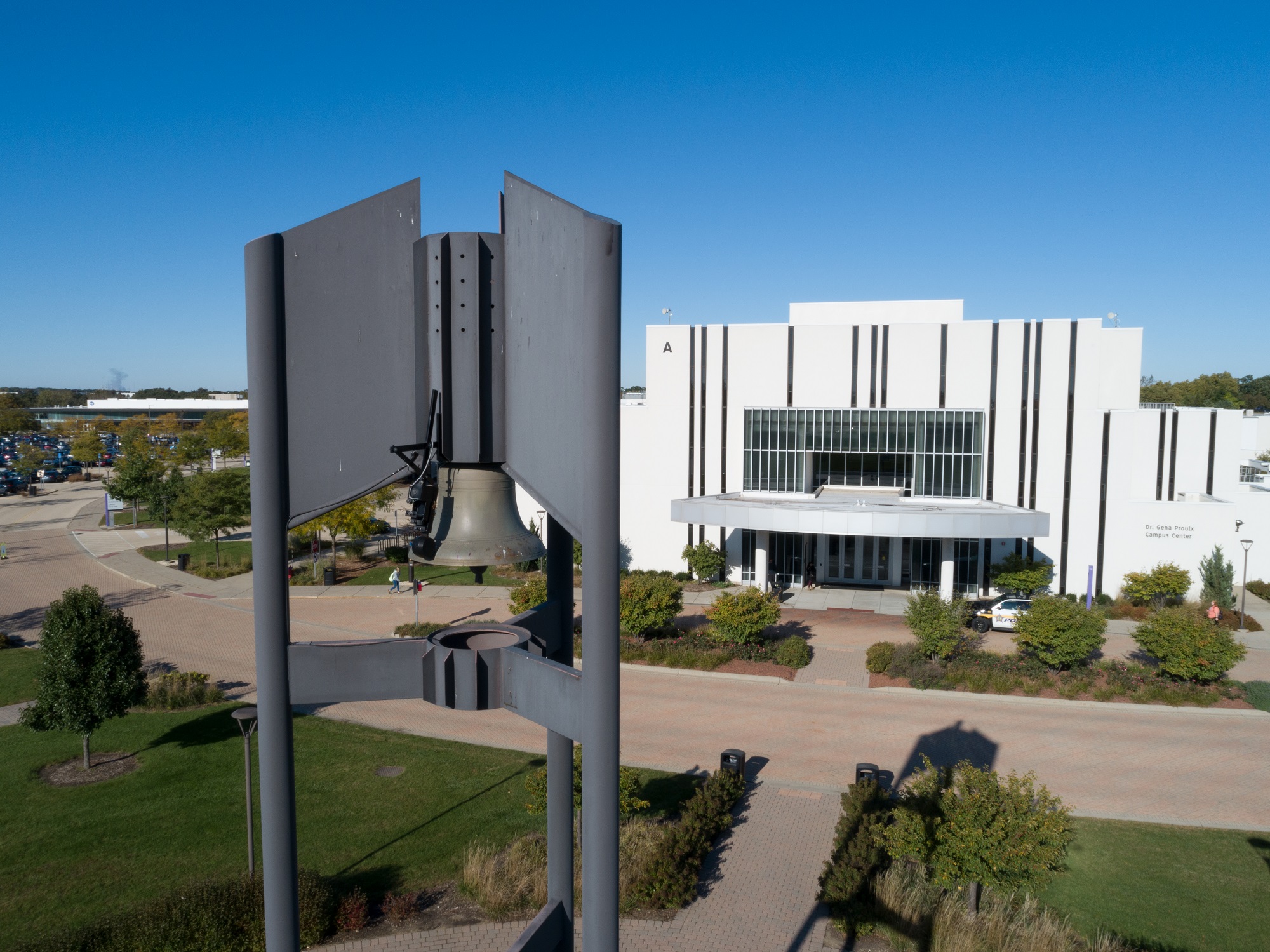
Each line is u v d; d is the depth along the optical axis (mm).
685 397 35875
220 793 14953
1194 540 31234
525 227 4094
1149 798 15266
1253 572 32094
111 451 102938
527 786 12914
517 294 4184
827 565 34906
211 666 23266
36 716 15672
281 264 3959
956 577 33438
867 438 32875
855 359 33969
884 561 34375
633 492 36750
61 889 11812
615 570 3869
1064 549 32531
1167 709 19938
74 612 15836
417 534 4473
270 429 3996
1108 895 12047
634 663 23812
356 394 4195
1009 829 10805
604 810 3959
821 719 19438
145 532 47719
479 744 17531
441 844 13312
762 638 24719
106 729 18172
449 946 10836
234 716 11500
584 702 3912
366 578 35000
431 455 4250
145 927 10359
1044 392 32375
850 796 14375
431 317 4164
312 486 4160
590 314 3682
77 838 13297
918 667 22016
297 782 15555
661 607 24781
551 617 5582
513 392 4262
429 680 4398
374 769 16156
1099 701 20469
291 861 4297
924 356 33281
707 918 11570
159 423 135750
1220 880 12453
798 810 14859
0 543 44031
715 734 18484
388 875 12430
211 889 10961
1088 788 15664
